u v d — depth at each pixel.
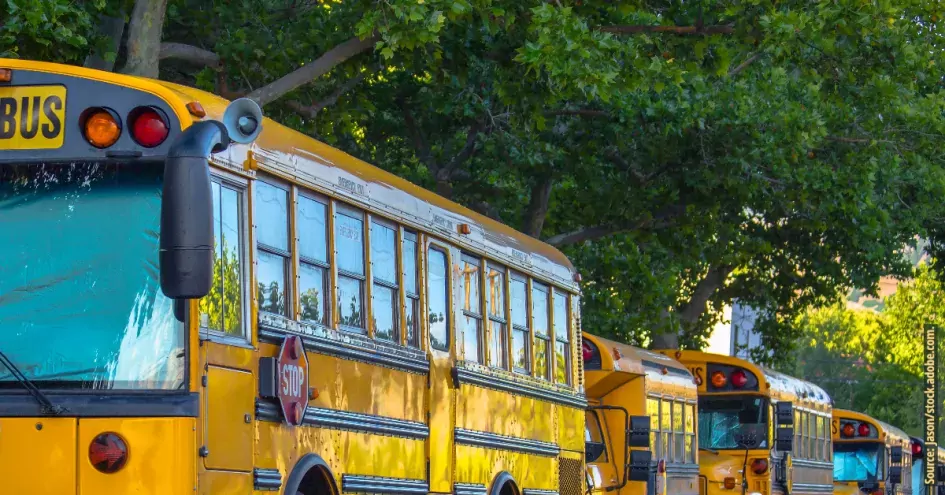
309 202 10.29
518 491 14.66
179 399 8.44
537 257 15.85
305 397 9.91
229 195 9.18
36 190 8.81
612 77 18.14
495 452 14.02
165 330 8.59
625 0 20.00
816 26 19.98
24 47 16.72
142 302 8.64
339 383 10.55
